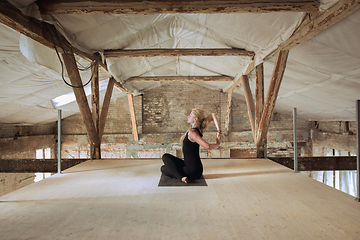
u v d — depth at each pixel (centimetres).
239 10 235
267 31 299
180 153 855
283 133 841
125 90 662
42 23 245
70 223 155
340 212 170
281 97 596
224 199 200
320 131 770
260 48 356
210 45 411
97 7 233
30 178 740
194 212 172
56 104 636
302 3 220
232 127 857
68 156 841
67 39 293
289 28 272
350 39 243
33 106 565
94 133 378
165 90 856
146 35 379
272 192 217
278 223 154
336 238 134
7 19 202
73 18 270
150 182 253
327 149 744
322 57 305
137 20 321
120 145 845
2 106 498
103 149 845
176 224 153
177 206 184
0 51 284
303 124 837
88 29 304
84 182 254
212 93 855
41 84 432
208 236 138
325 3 208
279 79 326
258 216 164
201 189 228
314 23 228
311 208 178
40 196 208
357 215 165
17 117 604
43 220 159
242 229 146
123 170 312
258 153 396
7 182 635
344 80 353
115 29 328
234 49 398
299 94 512
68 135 838
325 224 151
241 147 841
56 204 189
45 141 792
